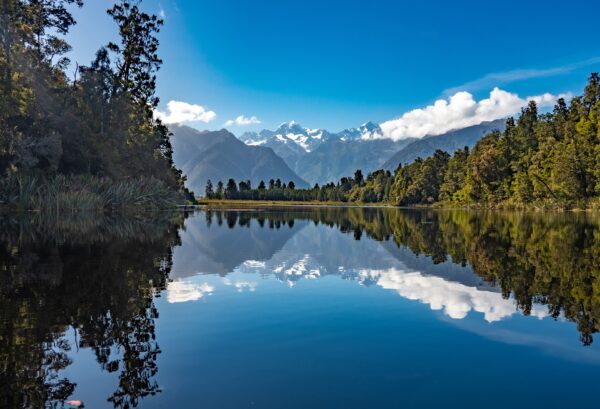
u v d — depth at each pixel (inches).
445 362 264.7
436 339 306.8
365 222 1760.6
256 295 441.4
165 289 461.1
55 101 1891.0
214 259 686.5
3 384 235.5
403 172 5644.7
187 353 278.1
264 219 1913.1
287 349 286.2
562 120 3368.6
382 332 322.3
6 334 312.0
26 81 1658.5
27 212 1555.1
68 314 359.3
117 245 810.2
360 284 500.7
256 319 355.6
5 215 1461.6
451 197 4667.8
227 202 6240.2
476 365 260.1
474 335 315.6
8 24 1562.5
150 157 2600.9
